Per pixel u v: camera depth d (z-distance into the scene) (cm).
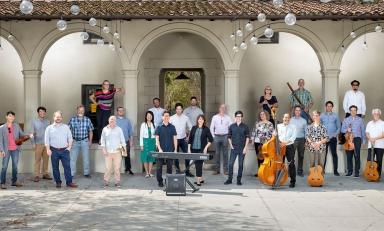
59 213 1102
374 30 1686
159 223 1016
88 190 1366
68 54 1939
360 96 1686
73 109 1942
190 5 1725
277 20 1639
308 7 1673
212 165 1770
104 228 980
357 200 1237
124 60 1680
